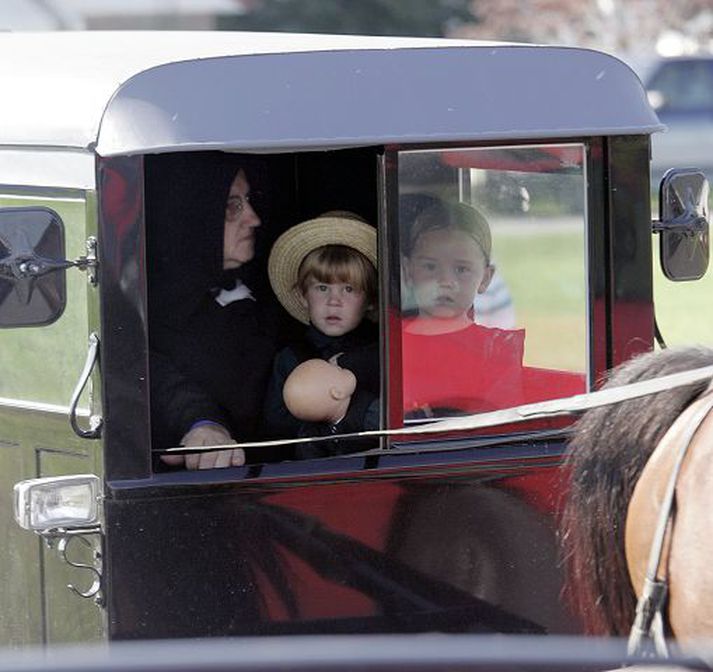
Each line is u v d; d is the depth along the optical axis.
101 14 61.94
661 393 9.71
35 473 11.02
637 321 11.59
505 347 11.31
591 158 11.37
